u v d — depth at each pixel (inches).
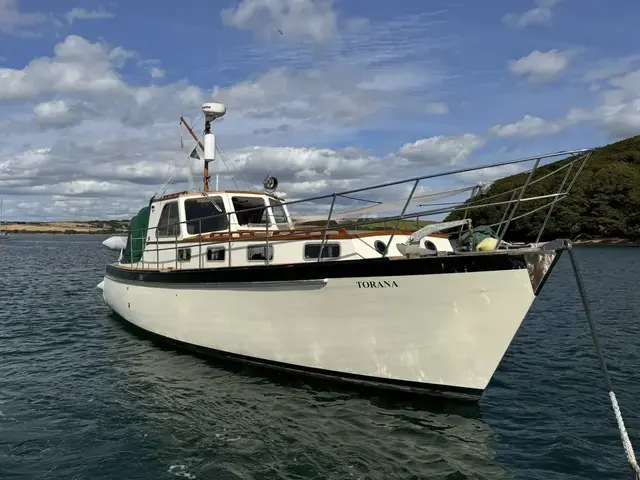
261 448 260.4
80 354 448.5
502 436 276.5
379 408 307.4
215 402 321.4
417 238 307.4
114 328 565.6
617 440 273.9
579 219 2755.9
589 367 414.9
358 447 260.8
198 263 418.3
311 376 344.8
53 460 247.8
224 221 438.3
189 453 255.4
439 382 301.1
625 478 233.5
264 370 369.4
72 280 1136.2
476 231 307.4
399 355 305.1
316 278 313.0
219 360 398.0
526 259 261.3
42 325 589.0
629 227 2664.9
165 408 313.7
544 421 298.8
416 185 306.8
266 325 346.3
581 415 309.3
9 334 538.6
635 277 1142.3
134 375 378.3
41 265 1624.0
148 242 487.8
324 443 265.1
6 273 1299.2
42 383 366.9
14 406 320.2
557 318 642.8
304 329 330.3
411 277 286.0
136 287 468.4
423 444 264.5
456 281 276.5
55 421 296.0
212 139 516.1
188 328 403.2
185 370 384.8
